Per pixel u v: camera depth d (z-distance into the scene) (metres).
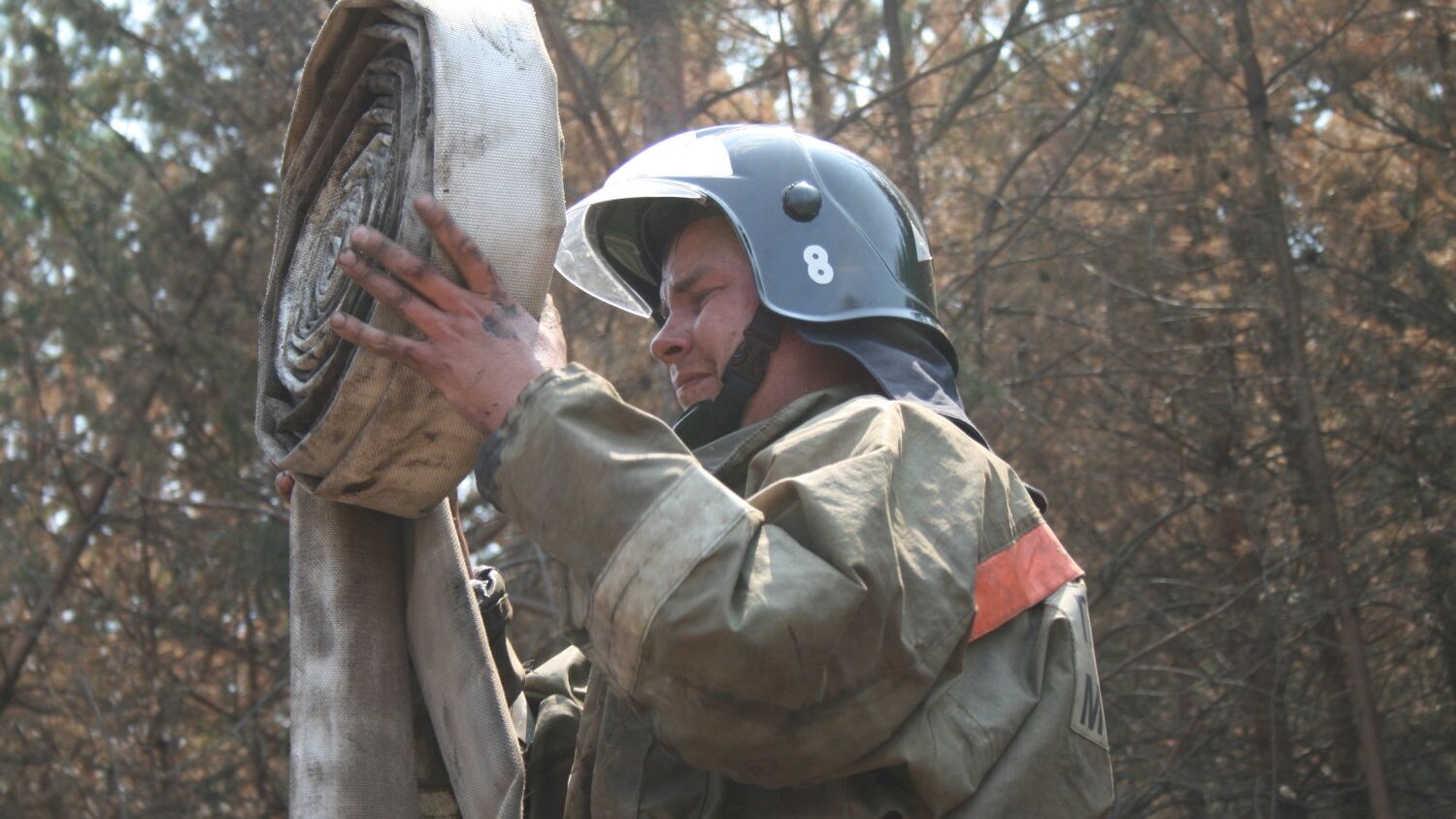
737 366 1.93
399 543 1.95
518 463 1.52
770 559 1.45
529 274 1.62
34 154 8.95
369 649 1.88
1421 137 10.05
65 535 10.01
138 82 9.07
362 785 1.81
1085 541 10.12
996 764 1.62
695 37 9.05
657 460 1.49
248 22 9.16
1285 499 9.74
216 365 8.92
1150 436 10.66
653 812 1.67
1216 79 10.73
